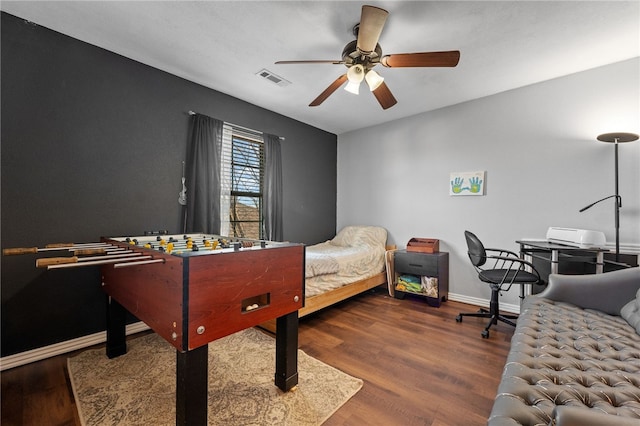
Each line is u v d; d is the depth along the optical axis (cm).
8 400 156
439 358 204
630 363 119
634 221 242
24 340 197
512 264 275
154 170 259
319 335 243
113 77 236
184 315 116
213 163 292
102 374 180
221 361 199
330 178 459
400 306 321
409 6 180
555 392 98
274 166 359
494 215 316
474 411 149
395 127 400
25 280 198
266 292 150
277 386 168
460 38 214
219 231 294
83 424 137
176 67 260
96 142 227
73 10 187
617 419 68
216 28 205
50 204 207
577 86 268
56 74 210
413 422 141
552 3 178
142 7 184
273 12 188
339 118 396
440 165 357
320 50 233
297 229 403
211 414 146
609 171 254
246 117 336
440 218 357
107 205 233
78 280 220
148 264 141
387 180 409
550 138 283
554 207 281
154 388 166
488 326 242
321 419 143
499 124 312
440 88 300
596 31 206
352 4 180
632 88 244
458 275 342
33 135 200
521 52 233
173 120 272
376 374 184
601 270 228
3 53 190
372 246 374
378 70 262
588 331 149
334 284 289
